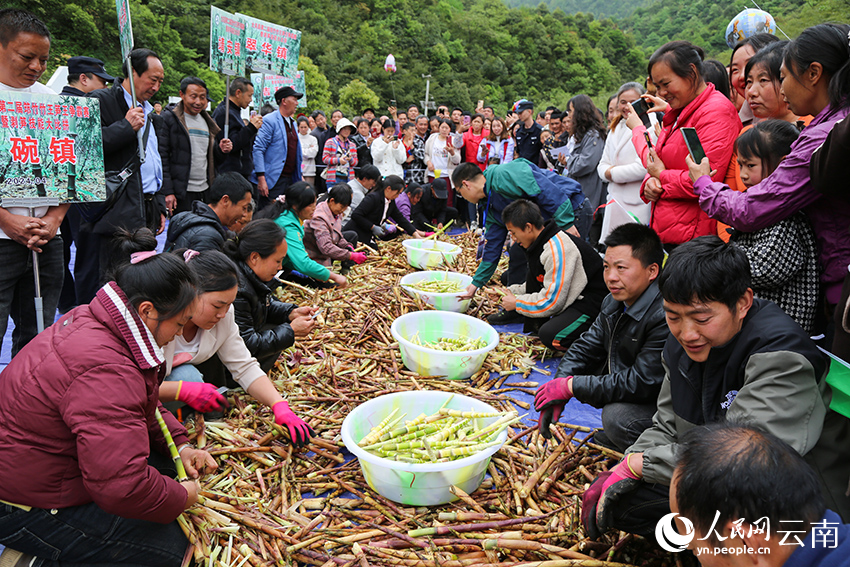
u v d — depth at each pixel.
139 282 1.86
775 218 2.36
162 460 2.32
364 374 3.90
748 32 4.77
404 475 2.35
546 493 2.55
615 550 2.16
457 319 4.34
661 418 2.31
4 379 1.84
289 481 2.68
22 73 3.00
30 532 1.88
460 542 2.20
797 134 2.64
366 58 73.31
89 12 37.69
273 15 69.38
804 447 1.77
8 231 3.06
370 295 5.39
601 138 6.44
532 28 103.56
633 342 2.76
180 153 5.69
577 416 3.43
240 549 2.18
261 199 7.38
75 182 3.20
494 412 2.82
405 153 10.41
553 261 4.09
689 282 1.84
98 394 1.76
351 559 2.17
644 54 117.38
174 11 50.59
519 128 9.48
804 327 2.45
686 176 3.37
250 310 3.40
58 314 5.06
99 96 4.48
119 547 1.99
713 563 1.34
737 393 1.93
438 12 99.38
